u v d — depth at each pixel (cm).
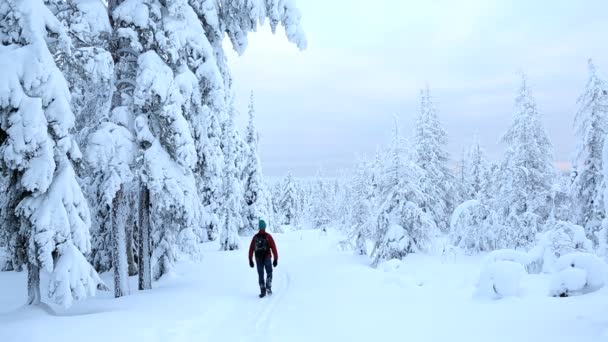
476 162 4072
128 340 593
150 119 1020
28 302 813
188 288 1093
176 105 960
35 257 736
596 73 2075
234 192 3025
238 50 1324
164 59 1012
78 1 904
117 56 1002
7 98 702
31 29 728
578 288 671
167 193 1000
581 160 2103
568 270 690
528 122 2272
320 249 2900
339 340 572
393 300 836
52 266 721
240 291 1084
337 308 798
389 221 2064
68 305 713
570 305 600
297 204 8456
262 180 4059
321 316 736
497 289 734
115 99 1012
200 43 1026
